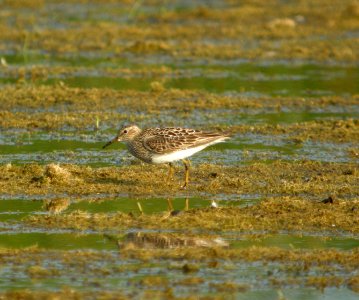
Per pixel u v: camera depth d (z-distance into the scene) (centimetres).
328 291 1159
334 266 1240
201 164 1772
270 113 2270
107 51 3055
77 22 3553
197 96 2428
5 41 3156
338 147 1947
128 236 1351
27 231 1368
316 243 1327
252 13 3744
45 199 1535
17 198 1539
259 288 1163
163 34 3334
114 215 1439
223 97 2411
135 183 1636
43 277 1186
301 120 2202
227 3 4006
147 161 1644
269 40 3272
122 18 3669
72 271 1209
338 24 3531
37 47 3075
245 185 1627
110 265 1231
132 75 2692
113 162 1806
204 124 2130
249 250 1285
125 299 1115
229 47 3133
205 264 1242
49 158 1822
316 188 1603
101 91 2430
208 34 3353
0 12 3744
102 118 2170
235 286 1164
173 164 1775
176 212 1462
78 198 1547
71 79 2608
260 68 2834
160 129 1644
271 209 1462
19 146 1919
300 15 3697
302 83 2630
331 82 2650
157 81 2608
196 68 2817
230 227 1389
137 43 3078
